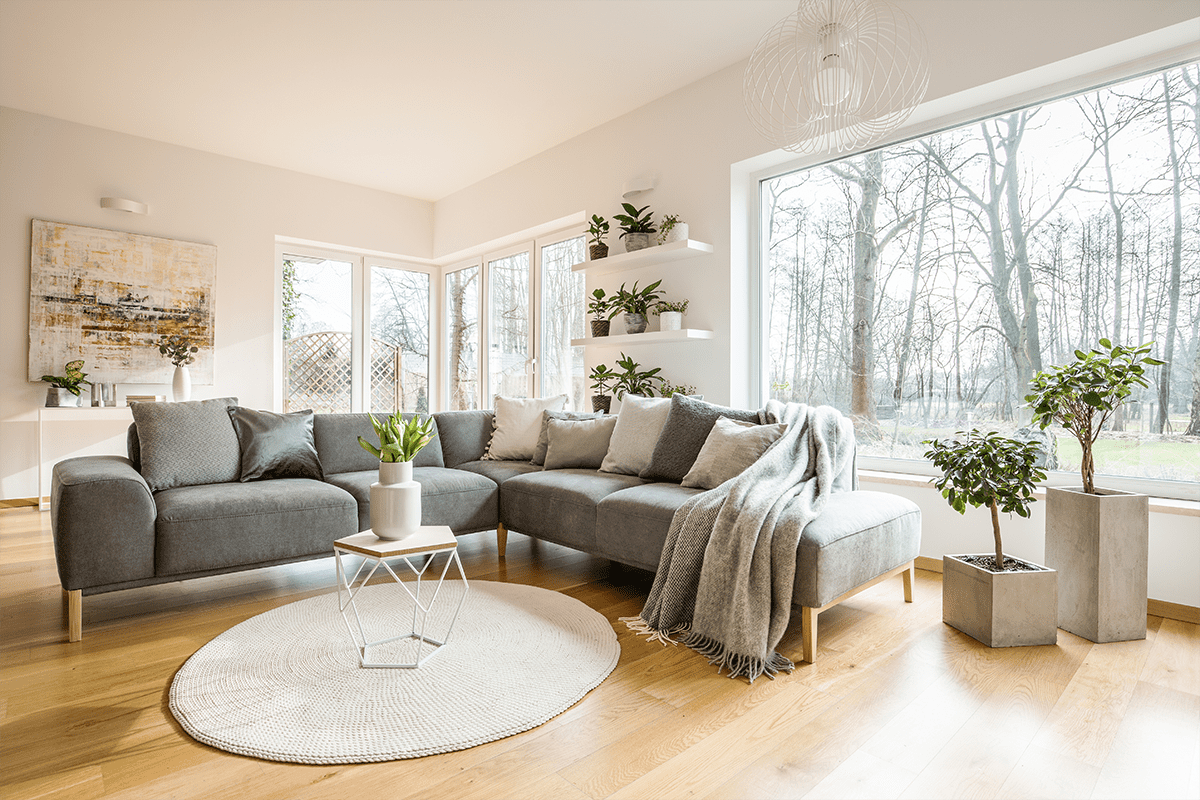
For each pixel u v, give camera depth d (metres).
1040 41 2.67
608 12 3.28
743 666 2.02
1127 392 2.20
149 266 4.96
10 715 1.72
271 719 1.69
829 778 1.47
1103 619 2.21
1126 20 2.46
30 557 3.26
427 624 2.36
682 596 2.33
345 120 4.59
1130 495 2.24
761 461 2.46
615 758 1.54
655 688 1.91
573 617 2.45
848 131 2.35
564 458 3.56
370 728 1.65
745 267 3.93
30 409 4.57
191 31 3.46
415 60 3.76
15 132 4.48
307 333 5.94
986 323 3.05
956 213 3.14
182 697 1.80
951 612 2.38
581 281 5.16
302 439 3.27
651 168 4.28
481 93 4.17
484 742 1.60
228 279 5.33
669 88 4.10
